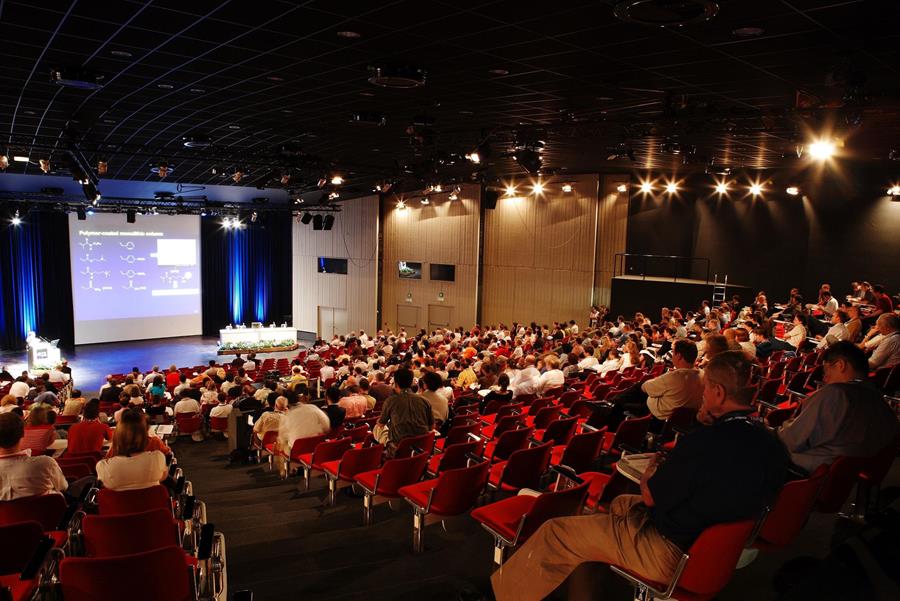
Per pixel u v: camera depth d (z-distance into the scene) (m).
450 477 4.64
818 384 7.35
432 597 3.84
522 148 13.28
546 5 6.15
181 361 26.39
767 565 3.76
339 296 29.88
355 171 19.98
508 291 23.97
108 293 28.97
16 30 7.18
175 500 5.31
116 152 15.35
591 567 3.87
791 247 18.91
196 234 31.25
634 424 6.09
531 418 7.96
